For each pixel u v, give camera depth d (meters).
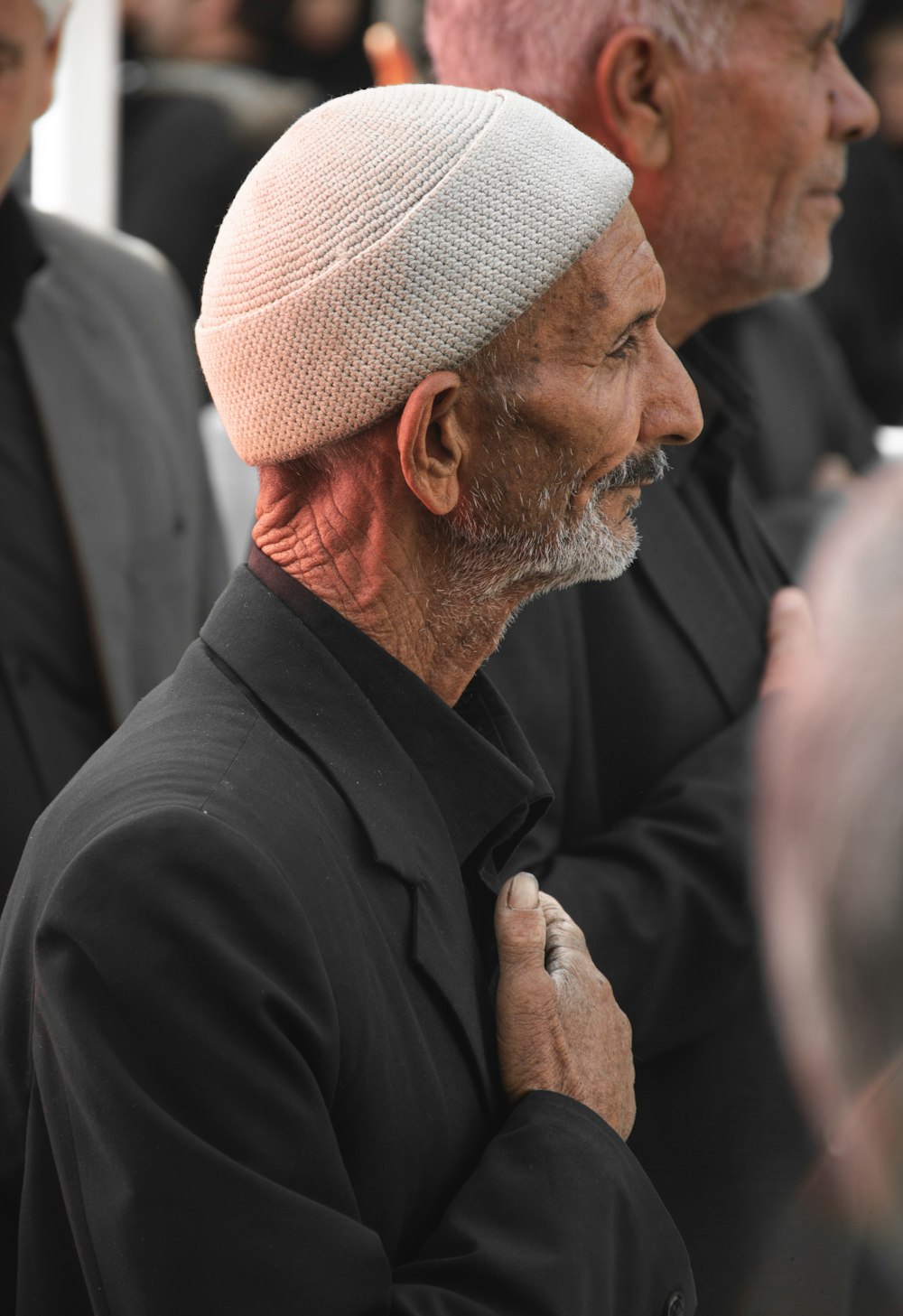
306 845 4.12
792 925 4.63
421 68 15.17
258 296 4.27
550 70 6.50
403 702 4.55
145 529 8.74
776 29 6.36
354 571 4.50
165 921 3.83
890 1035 4.59
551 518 4.50
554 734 5.84
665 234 6.64
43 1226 4.18
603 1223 4.31
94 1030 3.82
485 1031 4.61
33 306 8.60
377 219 4.16
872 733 4.50
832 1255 5.33
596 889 5.69
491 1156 4.35
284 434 4.36
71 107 12.04
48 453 8.48
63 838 4.21
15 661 8.20
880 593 4.66
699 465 6.78
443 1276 4.09
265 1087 3.82
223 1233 3.72
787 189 6.55
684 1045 6.00
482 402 4.34
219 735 4.28
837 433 12.84
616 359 4.50
